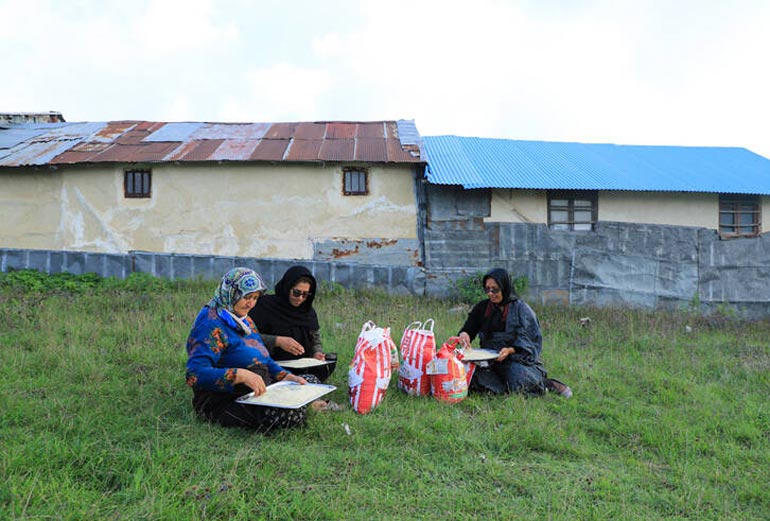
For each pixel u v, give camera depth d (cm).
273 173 1261
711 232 1326
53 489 299
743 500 353
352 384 471
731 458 411
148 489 306
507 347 562
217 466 338
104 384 496
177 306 877
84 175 1254
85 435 375
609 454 420
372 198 1270
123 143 1344
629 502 335
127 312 825
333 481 341
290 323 526
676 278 1313
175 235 1255
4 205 1267
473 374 550
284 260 1152
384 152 1291
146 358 586
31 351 603
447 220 1273
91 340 653
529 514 315
